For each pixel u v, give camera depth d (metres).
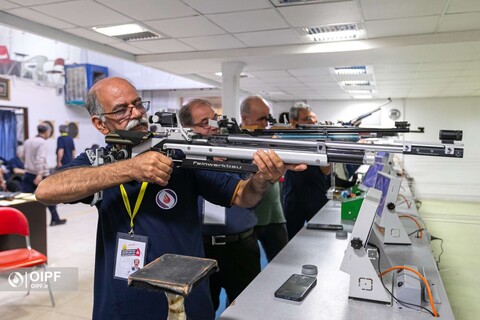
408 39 4.14
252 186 1.23
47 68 7.83
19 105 7.24
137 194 1.21
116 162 1.07
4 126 6.96
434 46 4.16
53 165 7.99
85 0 3.12
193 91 9.77
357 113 9.80
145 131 1.16
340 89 7.98
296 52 4.61
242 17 3.56
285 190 3.23
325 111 10.08
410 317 1.14
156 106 10.05
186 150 1.10
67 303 2.98
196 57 5.03
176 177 1.24
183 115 1.78
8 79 7.01
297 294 1.25
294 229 3.20
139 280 0.81
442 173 8.95
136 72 9.35
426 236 2.02
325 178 3.30
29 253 2.91
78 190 1.07
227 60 5.11
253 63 5.27
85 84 8.09
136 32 4.12
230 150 1.05
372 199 1.30
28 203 3.56
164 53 5.14
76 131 8.62
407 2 3.09
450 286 3.60
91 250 4.29
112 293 1.18
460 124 8.98
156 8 3.32
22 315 2.79
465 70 5.64
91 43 4.47
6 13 3.44
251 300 1.25
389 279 1.37
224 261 1.95
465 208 7.69
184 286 0.77
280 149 1.04
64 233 5.01
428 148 0.94
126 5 3.24
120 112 1.22
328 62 5.12
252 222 2.05
